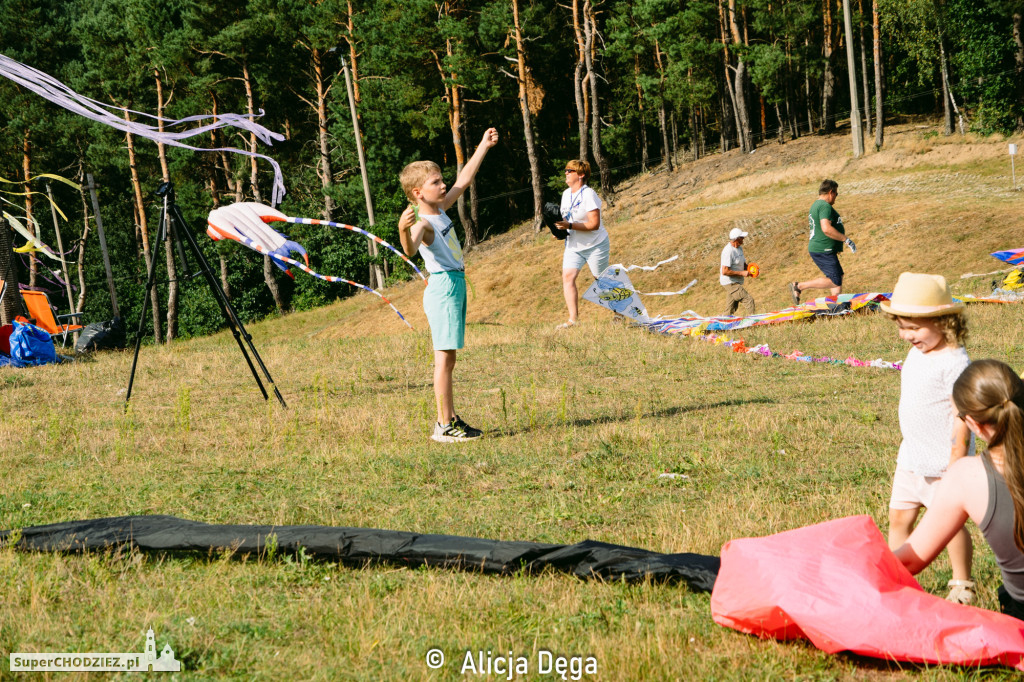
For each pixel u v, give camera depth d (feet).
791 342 41.45
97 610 12.35
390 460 21.25
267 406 29.43
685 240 103.09
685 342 41.63
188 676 10.48
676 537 15.01
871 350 38.52
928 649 10.00
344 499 18.31
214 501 18.33
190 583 13.48
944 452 11.78
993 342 37.32
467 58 147.33
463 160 165.58
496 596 12.60
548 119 195.93
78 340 93.71
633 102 177.68
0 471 21.30
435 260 22.79
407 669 10.44
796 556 10.94
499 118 171.83
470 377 34.71
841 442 22.09
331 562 14.32
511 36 156.97
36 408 30.91
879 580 10.50
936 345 11.82
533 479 19.54
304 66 171.42
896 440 22.02
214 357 43.42
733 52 157.99
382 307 134.72
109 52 161.17
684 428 23.84
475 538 14.21
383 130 163.22
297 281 167.94
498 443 22.88
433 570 13.92
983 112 123.75
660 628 11.24
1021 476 9.65
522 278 114.73
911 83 176.35
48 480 20.54
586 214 45.39
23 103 171.42
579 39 161.07
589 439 22.82
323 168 168.55
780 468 19.79
